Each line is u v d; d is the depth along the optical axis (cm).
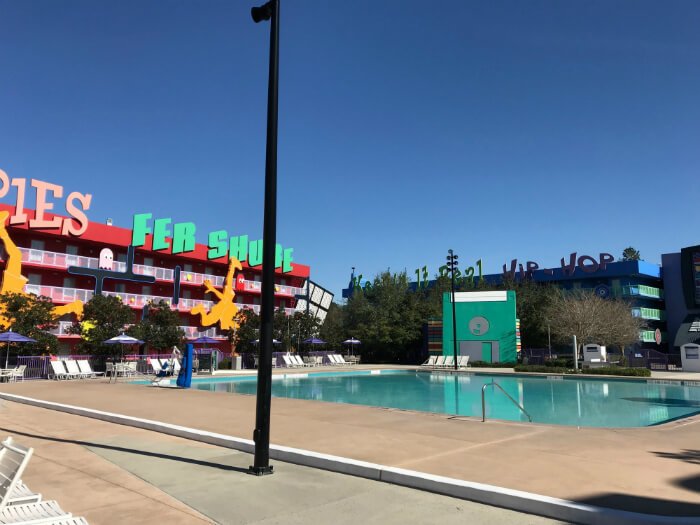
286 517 602
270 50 885
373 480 770
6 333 2756
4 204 3819
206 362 3819
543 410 1869
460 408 1939
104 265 4350
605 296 6788
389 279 6944
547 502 618
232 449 981
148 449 976
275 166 857
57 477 769
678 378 2986
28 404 1703
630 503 628
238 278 5441
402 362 6003
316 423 1256
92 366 3331
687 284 6719
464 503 666
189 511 619
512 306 4853
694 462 845
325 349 5950
